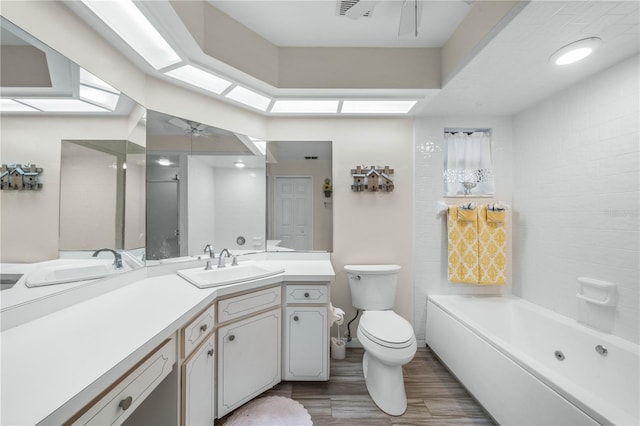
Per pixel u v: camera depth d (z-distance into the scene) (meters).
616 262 1.59
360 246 2.43
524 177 2.31
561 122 1.96
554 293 2.01
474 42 1.54
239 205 2.19
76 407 0.62
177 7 1.25
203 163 1.97
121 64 1.46
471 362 1.73
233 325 1.53
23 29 0.99
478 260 2.31
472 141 2.49
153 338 0.90
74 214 1.20
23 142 0.99
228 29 1.63
